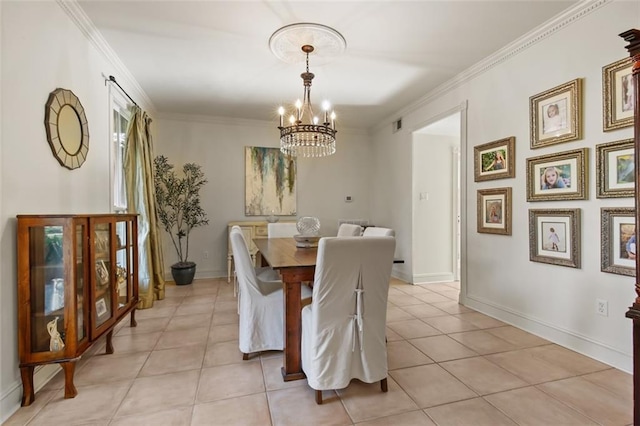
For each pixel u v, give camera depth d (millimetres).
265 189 5160
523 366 2146
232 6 2236
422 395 1821
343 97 4133
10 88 1679
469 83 3371
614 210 2115
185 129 4805
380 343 1850
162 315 3184
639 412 1366
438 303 3605
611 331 2154
